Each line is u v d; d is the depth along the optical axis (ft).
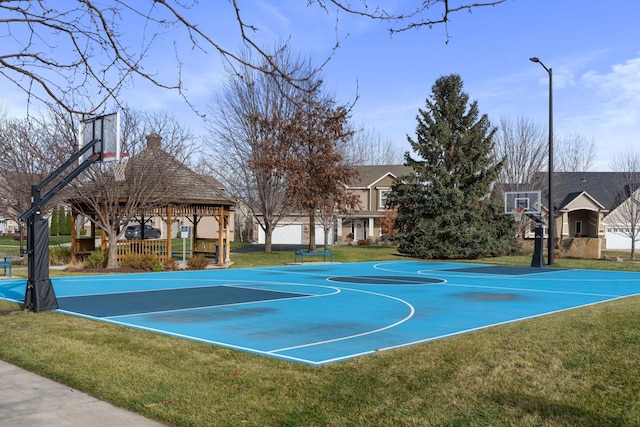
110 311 45.34
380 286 67.00
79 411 20.17
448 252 118.93
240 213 203.41
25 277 75.10
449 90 126.52
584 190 181.68
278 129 103.91
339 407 20.30
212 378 24.22
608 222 177.88
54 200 92.48
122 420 19.26
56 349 29.78
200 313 44.50
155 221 207.00
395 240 127.95
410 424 18.51
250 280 74.43
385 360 27.09
